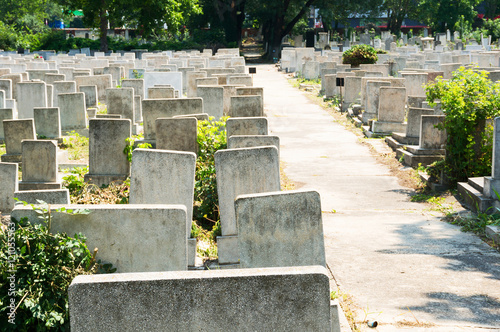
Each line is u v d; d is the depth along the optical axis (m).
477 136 11.02
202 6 60.22
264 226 5.32
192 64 31.70
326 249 7.93
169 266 5.21
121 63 31.62
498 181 9.49
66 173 12.69
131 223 5.15
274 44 59.41
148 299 3.46
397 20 80.62
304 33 73.12
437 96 11.48
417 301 6.08
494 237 8.19
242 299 3.47
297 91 30.91
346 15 65.88
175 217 5.15
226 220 7.36
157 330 3.48
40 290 4.79
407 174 12.93
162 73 21.94
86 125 17.95
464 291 6.34
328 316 3.50
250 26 89.38
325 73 28.75
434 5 74.19
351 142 17.19
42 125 16.41
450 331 5.37
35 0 88.75
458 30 72.50
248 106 15.45
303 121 21.25
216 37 61.03
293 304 3.49
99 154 11.38
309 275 3.48
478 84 11.09
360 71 24.94
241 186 7.32
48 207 5.07
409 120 15.23
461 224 9.12
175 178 7.23
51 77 23.19
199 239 8.28
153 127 14.38
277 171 7.30
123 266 5.20
